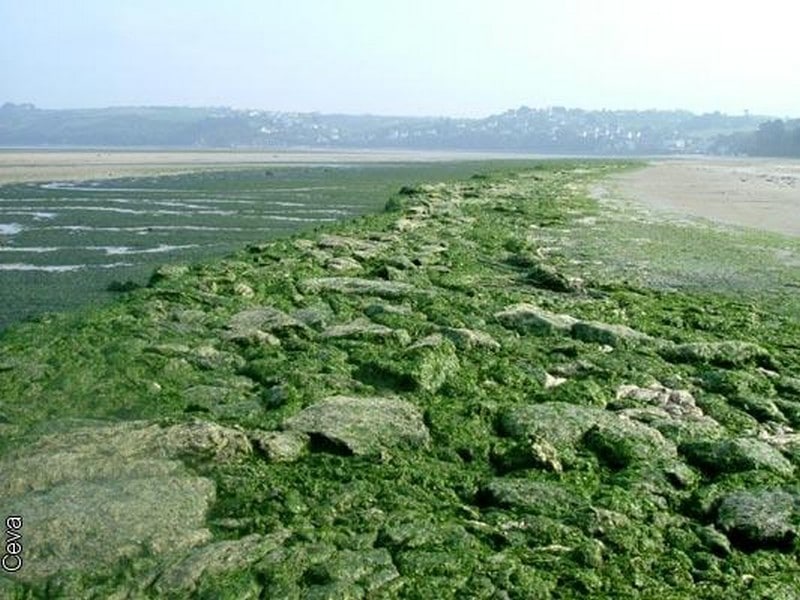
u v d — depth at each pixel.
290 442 9.64
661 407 11.51
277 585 7.14
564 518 8.36
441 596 7.07
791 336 15.66
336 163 111.25
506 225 30.73
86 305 19.64
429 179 67.25
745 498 8.70
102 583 7.16
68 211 41.16
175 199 48.41
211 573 7.28
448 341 13.16
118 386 11.59
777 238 28.84
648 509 8.70
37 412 10.76
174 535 7.75
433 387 11.77
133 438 9.35
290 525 8.14
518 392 11.90
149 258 27.38
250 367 12.41
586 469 9.55
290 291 17.52
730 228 31.50
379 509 8.47
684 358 13.68
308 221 37.78
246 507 8.45
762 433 10.89
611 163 95.06
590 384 11.93
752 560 7.82
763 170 88.94
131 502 8.12
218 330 14.27
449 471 9.40
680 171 79.94
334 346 13.47
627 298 18.20
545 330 14.80
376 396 11.34
